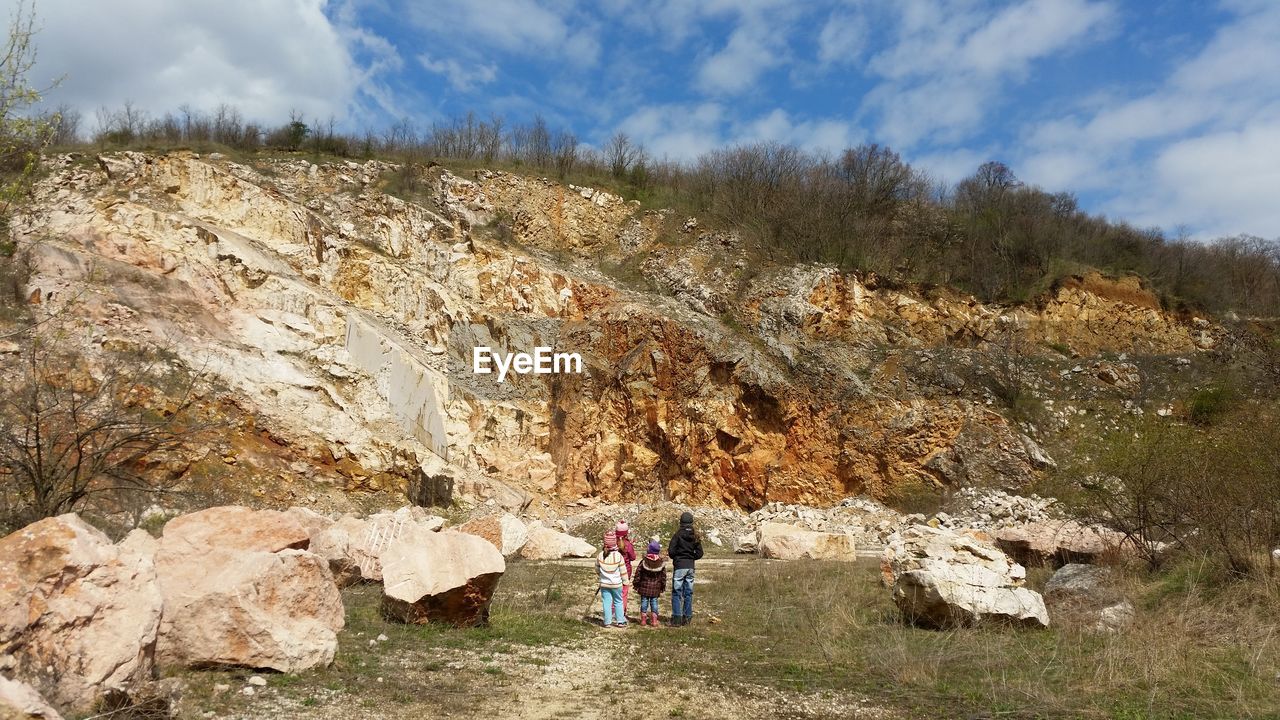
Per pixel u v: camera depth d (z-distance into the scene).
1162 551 11.11
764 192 37.44
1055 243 38.53
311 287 25.25
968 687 6.91
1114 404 30.73
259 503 18.31
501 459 25.34
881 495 27.44
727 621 10.43
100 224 22.48
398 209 30.28
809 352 29.69
